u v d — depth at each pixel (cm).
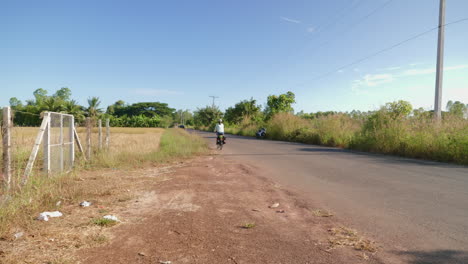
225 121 6162
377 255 302
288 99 4622
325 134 2173
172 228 381
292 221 417
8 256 287
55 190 553
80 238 340
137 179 736
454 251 311
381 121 1614
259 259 291
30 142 828
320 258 294
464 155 1070
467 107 1430
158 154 1205
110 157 1016
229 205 500
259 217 434
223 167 969
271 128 3123
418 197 557
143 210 465
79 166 887
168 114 17062
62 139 774
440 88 1525
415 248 320
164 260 286
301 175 817
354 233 366
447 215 441
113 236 350
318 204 512
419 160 1162
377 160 1159
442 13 1516
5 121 511
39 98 6850
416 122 1473
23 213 419
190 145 1662
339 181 729
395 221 415
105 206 486
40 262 275
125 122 10219
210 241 338
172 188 634
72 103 6462
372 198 553
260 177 785
